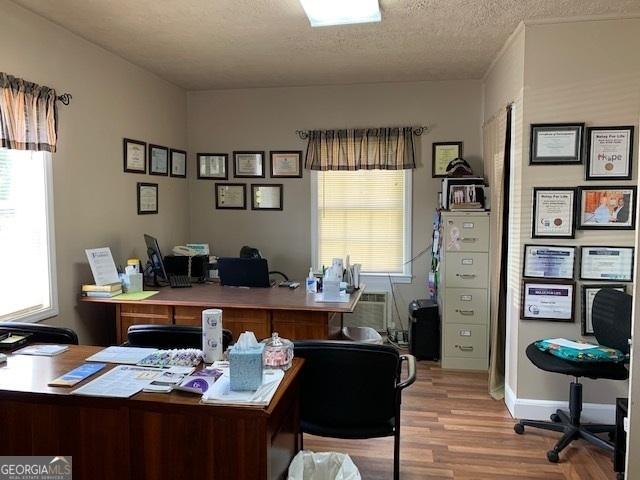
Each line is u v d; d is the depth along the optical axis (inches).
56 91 124.0
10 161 113.7
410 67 164.1
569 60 116.9
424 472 98.4
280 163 194.9
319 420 83.5
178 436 63.8
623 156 115.7
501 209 138.8
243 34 131.4
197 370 74.0
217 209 200.1
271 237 197.6
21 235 116.9
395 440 82.2
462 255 160.7
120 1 109.9
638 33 114.0
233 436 62.6
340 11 113.4
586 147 117.0
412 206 187.3
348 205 193.3
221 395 64.8
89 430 66.0
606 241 117.7
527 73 118.9
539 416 122.2
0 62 107.0
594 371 102.7
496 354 140.9
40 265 121.6
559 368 103.9
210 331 78.2
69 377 71.4
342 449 108.1
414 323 171.0
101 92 142.8
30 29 115.2
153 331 89.5
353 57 152.5
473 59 154.3
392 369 80.3
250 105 195.3
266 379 71.1
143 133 165.9
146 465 65.0
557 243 119.8
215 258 176.1
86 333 137.0
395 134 184.9
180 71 169.0
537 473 98.4
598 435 113.3
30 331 95.0
